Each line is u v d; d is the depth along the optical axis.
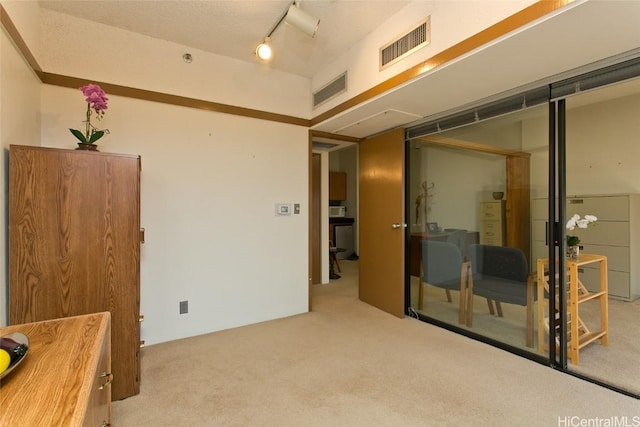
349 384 2.02
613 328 2.85
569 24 1.48
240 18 2.34
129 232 1.91
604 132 3.93
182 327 2.76
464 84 2.19
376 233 3.60
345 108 2.81
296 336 2.79
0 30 1.51
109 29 2.44
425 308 3.27
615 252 3.76
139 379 1.93
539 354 2.32
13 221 1.65
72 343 1.05
